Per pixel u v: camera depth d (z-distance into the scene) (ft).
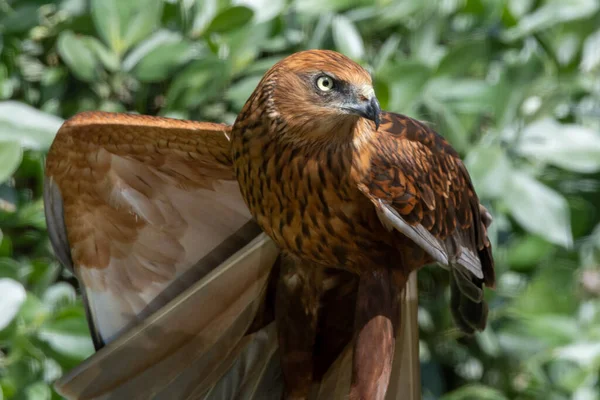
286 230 29.84
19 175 37.45
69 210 32.42
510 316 41.27
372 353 29.53
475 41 39.65
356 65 28.84
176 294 32.71
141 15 37.35
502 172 38.68
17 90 38.34
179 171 32.24
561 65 42.50
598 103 44.04
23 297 34.63
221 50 38.65
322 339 31.86
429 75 38.27
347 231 29.63
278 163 29.01
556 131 41.32
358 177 28.99
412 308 31.76
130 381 31.76
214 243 32.91
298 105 28.53
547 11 42.19
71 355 35.94
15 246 37.91
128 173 32.19
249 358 32.83
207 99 37.96
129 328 32.48
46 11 38.60
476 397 39.83
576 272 42.42
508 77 40.24
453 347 41.81
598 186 43.27
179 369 32.27
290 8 39.70
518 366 41.68
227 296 32.40
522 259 41.45
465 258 31.60
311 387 32.01
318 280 31.22
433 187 30.32
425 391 40.57
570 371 41.70
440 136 31.73
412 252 30.37
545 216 39.24
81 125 30.71
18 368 35.68
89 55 37.14
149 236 32.63
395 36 40.45
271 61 39.17
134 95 38.93
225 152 31.48
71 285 39.22
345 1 39.55
